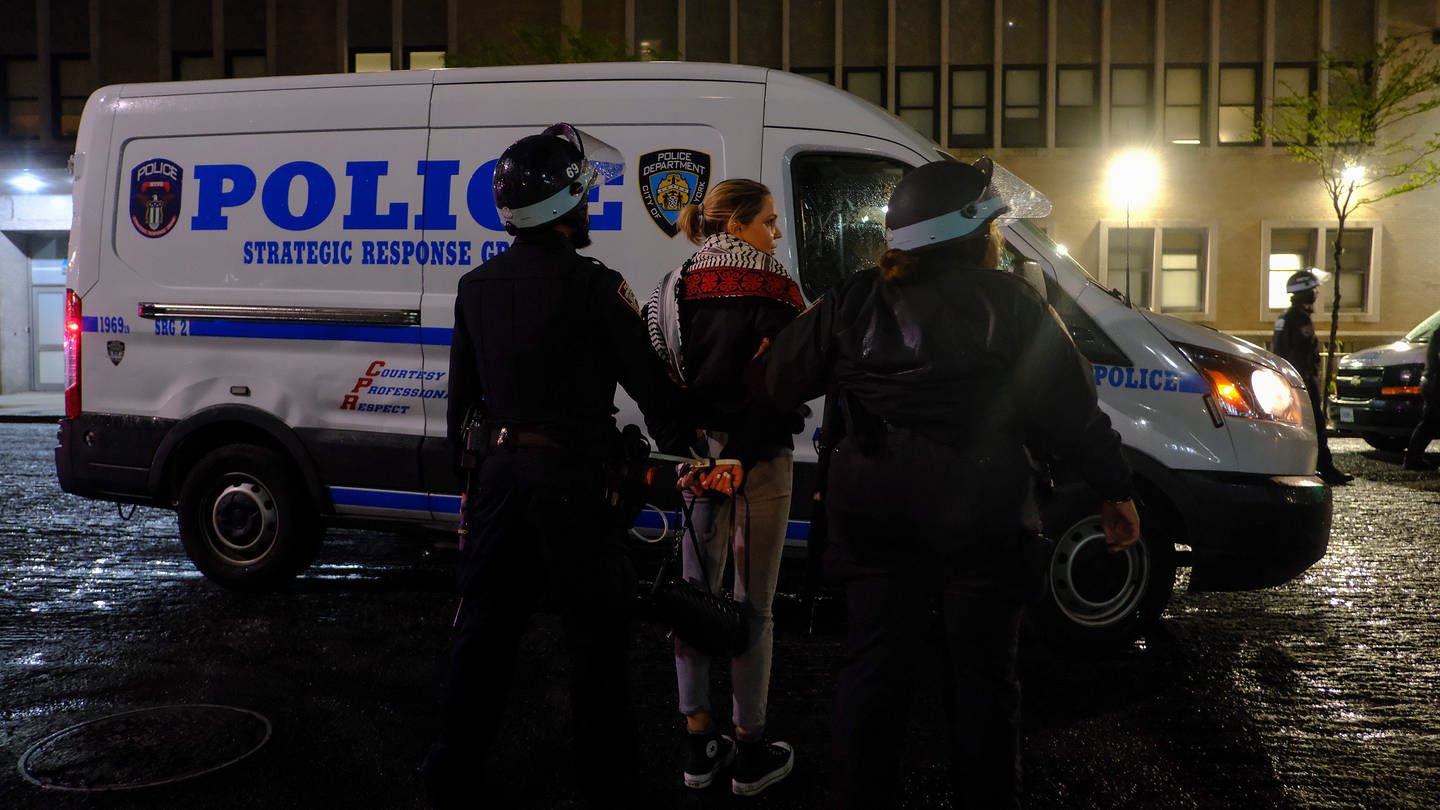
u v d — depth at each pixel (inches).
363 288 202.5
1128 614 181.8
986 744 97.2
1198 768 137.6
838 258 187.6
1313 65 893.8
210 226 211.0
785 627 198.1
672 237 189.0
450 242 197.9
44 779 128.6
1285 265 909.8
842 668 101.8
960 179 98.4
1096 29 910.4
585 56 791.1
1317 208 899.4
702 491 117.1
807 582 108.8
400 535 278.5
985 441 96.7
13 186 940.6
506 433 111.1
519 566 113.0
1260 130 775.1
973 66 918.4
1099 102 913.5
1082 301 181.0
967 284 97.8
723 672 174.4
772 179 186.5
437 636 189.6
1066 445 99.1
